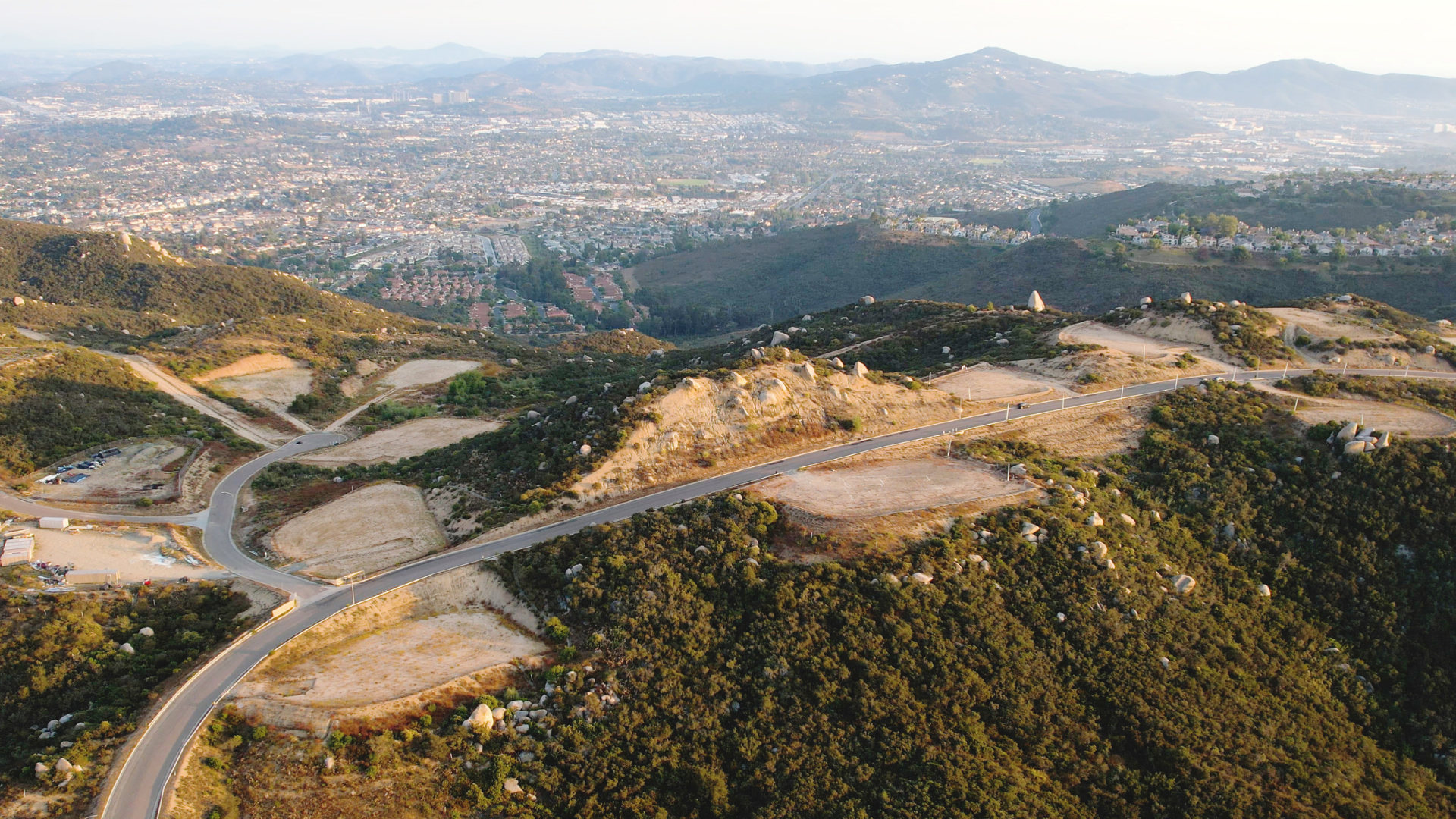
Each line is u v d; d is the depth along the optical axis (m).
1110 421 107.44
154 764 57.69
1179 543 89.75
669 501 89.50
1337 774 69.00
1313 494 93.94
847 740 65.88
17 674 66.56
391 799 57.78
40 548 87.12
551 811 59.88
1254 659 78.94
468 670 68.38
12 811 53.56
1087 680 73.25
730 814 61.69
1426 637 82.56
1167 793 65.69
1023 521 84.12
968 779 63.47
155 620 74.69
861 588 75.31
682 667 69.88
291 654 69.94
